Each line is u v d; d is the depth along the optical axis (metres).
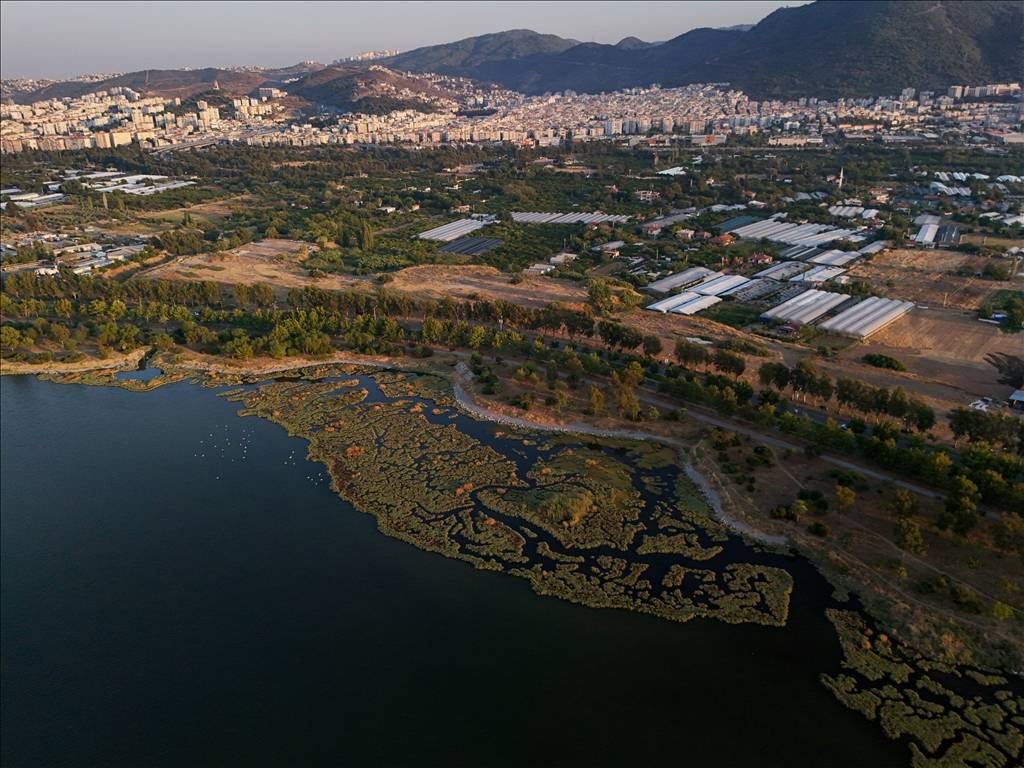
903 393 198.12
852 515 165.25
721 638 136.50
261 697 128.25
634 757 114.31
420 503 183.62
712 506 176.00
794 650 132.75
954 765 108.94
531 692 127.06
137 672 134.75
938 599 139.12
